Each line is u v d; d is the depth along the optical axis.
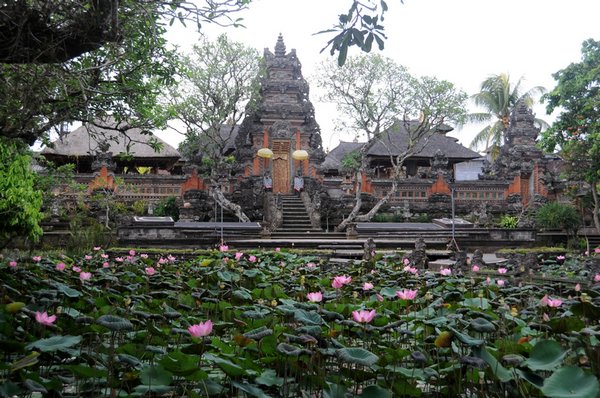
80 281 7.71
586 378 3.30
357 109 29.97
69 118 9.09
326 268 14.22
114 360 4.34
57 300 6.13
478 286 9.88
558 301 5.84
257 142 35.59
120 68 9.72
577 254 23.03
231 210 31.25
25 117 7.91
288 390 4.25
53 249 21.08
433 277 10.70
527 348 4.36
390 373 4.41
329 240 25.25
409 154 32.12
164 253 19.77
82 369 3.78
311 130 36.38
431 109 30.33
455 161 45.62
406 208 33.06
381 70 29.80
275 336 4.64
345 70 29.84
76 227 22.81
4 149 12.18
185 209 29.95
